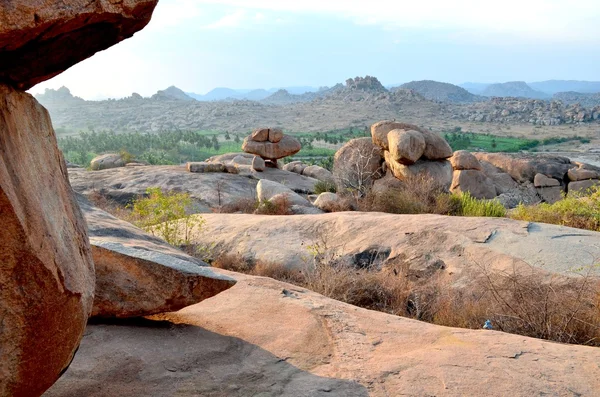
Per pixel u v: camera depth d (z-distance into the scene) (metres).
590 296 6.04
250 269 9.79
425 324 4.54
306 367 3.51
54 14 1.86
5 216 1.84
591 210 11.52
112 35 2.21
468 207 14.05
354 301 7.85
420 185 15.77
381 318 4.64
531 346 3.84
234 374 3.38
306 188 26.69
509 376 3.29
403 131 17.56
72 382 3.16
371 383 3.24
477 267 7.67
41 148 2.33
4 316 1.94
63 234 2.30
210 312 4.64
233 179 26.70
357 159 19.39
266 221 11.49
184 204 10.87
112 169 30.12
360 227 10.10
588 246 7.70
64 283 2.13
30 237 1.93
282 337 4.05
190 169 27.86
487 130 177.25
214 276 4.19
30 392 2.17
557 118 194.38
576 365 3.48
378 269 8.70
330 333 4.17
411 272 8.30
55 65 2.18
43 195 2.19
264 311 4.70
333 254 9.21
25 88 2.26
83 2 1.95
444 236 8.80
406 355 3.67
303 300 5.11
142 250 4.21
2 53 1.94
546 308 5.57
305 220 11.13
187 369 3.44
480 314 6.30
